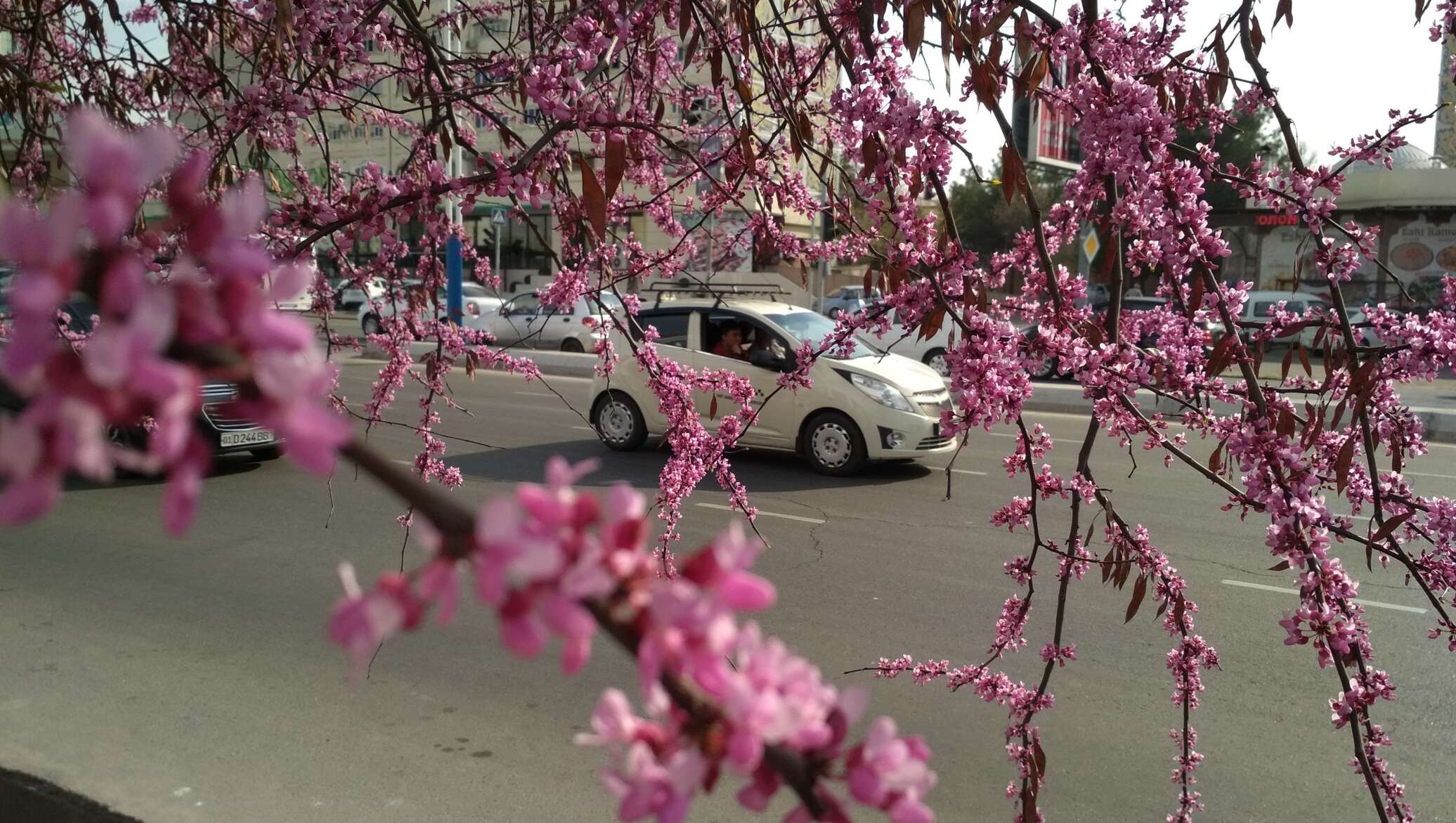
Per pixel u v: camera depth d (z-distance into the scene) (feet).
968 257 7.14
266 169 10.67
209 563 19.29
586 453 32.78
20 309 1.35
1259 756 12.60
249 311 1.50
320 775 11.52
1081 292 7.95
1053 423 40.96
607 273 9.86
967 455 32.81
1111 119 7.01
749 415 9.65
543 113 8.29
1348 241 8.04
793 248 10.09
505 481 28.04
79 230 1.37
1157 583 8.02
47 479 1.36
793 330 30.45
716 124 12.10
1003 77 7.70
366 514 23.13
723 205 10.09
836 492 27.40
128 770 11.26
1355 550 21.39
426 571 1.75
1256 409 7.02
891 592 18.66
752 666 2.18
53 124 9.73
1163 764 12.41
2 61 9.05
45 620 15.98
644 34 10.11
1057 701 14.12
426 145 9.17
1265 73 7.89
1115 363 7.14
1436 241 76.54
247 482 25.75
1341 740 13.01
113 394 1.40
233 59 13.03
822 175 8.79
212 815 10.44
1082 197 7.82
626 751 2.23
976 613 17.66
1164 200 7.13
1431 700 14.15
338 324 57.47
